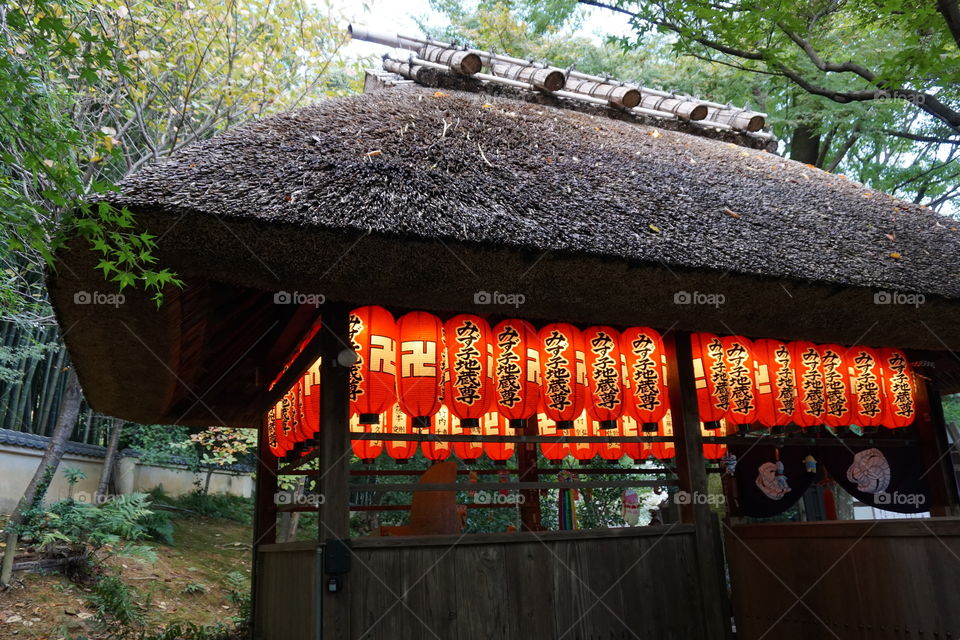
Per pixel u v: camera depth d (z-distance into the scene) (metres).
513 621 3.29
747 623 4.27
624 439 3.92
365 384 3.30
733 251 3.60
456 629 3.17
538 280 3.16
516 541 3.41
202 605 7.79
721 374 4.28
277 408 4.85
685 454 3.99
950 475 4.93
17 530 7.04
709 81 10.91
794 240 4.04
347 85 9.57
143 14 7.12
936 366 5.45
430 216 2.94
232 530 11.68
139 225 2.46
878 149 10.78
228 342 4.41
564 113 5.83
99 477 10.84
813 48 5.00
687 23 4.85
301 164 3.00
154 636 5.64
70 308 2.78
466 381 3.49
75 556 7.37
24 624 6.01
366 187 2.97
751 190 4.81
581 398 3.77
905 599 3.58
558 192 3.61
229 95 7.86
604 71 11.90
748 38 4.80
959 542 3.38
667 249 3.38
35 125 2.68
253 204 2.61
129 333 3.04
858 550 3.81
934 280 4.12
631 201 3.82
